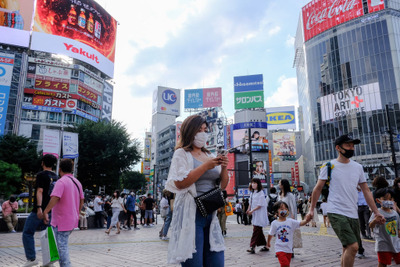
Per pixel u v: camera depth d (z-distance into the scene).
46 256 3.65
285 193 6.00
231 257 5.79
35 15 46.50
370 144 45.06
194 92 70.75
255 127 60.16
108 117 54.75
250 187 6.90
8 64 43.75
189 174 2.09
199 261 2.08
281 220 4.30
